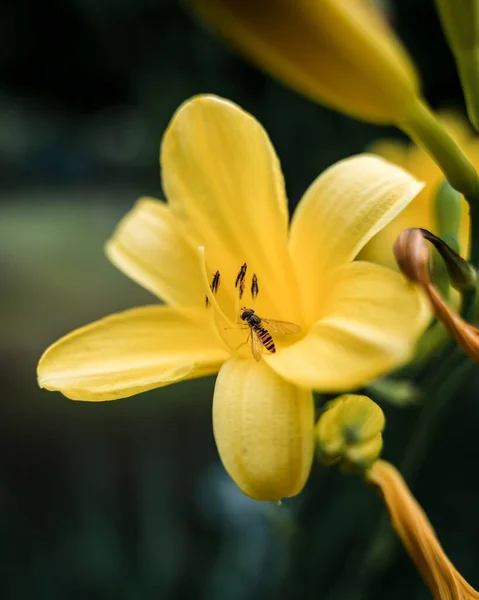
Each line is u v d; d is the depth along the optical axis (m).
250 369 0.31
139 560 0.52
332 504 0.43
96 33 1.10
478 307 0.32
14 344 1.10
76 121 2.85
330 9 0.27
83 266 1.54
